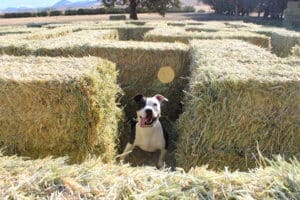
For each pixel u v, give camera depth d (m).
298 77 3.07
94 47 5.05
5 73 3.17
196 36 6.73
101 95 3.41
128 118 5.34
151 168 1.82
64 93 3.02
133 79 5.21
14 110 3.05
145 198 1.50
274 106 3.04
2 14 47.34
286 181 1.58
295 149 3.13
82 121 3.12
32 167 1.73
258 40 6.82
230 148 3.18
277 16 37.31
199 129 3.18
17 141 3.15
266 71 3.29
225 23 13.05
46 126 3.11
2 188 1.54
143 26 10.62
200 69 3.39
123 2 36.62
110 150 3.80
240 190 1.54
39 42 5.42
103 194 1.54
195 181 1.61
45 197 1.51
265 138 3.12
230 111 3.06
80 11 50.78
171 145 4.84
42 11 51.12
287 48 7.61
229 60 3.82
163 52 5.11
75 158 3.23
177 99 5.32
